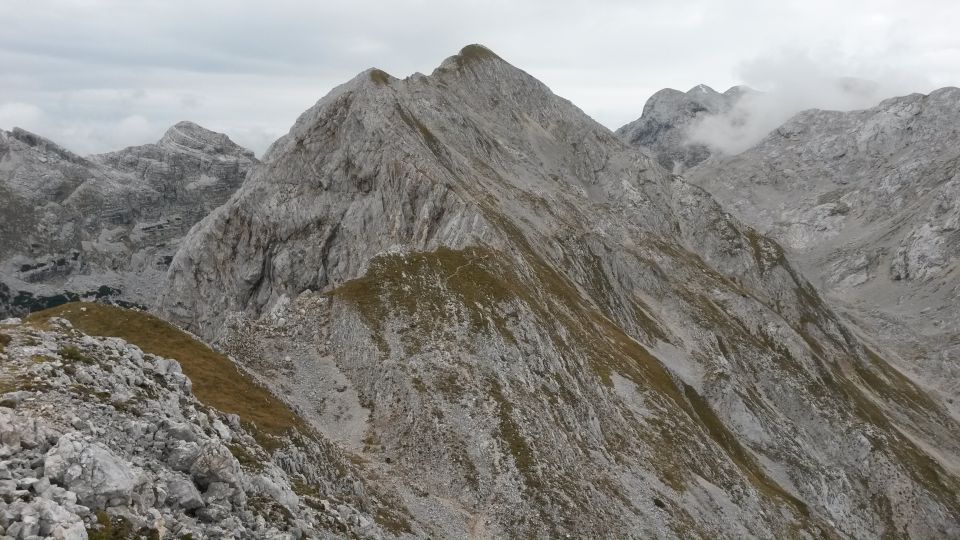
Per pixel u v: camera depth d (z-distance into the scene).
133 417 29.97
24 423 23.77
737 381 166.62
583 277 171.88
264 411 56.75
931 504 156.50
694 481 99.25
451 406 84.00
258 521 29.77
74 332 35.94
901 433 190.62
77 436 24.41
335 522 38.62
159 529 23.38
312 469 50.88
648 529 78.69
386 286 102.50
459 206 143.38
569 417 93.56
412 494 68.81
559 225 191.75
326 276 167.25
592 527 72.62
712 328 187.50
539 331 104.81
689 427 113.19
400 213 154.75
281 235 177.75
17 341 32.28
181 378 39.50
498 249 130.25
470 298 102.75
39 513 19.81
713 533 88.38
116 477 23.27
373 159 167.75
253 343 93.62
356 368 90.19
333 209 172.38
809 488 141.50
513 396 88.19
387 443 79.25
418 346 92.31
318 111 195.88
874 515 154.25
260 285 180.88
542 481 75.56
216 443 31.02
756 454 146.00
